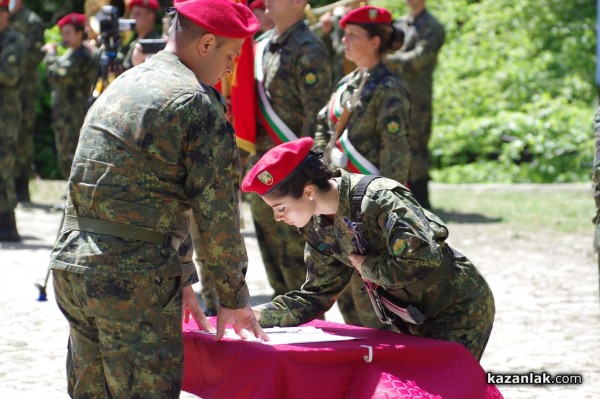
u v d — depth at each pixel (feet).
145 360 14.79
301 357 15.07
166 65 15.37
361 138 24.35
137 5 38.81
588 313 32.07
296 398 15.02
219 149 14.99
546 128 88.53
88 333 15.60
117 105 15.03
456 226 51.13
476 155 95.30
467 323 17.28
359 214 16.44
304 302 17.99
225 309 15.51
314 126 26.76
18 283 35.17
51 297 33.14
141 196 14.83
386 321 17.65
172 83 15.02
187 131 14.84
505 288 35.99
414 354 15.80
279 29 27.37
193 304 16.81
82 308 15.12
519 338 28.76
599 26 53.01
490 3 98.02
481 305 17.37
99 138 15.01
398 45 24.88
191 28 15.51
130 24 30.12
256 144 27.94
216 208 14.99
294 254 27.25
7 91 42.60
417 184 54.90
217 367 15.79
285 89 27.20
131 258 14.74
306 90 26.81
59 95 51.83
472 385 15.89
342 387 15.38
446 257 17.20
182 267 16.22
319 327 17.76
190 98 14.89
